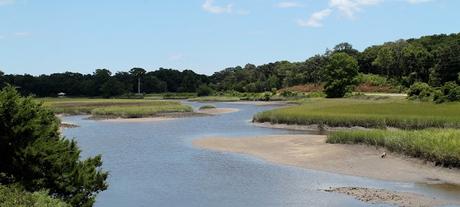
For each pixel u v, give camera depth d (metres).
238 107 118.31
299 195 23.86
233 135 52.94
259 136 49.69
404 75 158.00
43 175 15.22
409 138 32.25
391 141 33.53
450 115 55.28
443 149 28.69
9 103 15.27
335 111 66.44
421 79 149.50
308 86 175.75
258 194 24.25
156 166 32.59
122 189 25.59
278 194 24.19
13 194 12.87
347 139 38.56
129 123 72.38
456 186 25.27
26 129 15.23
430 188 24.92
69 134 55.41
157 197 23.84
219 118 81.12
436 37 193.38
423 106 71.38
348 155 34.41
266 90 197.88
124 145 44.38
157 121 76.00
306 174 29.39
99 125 68.94
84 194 16.19
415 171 28.86
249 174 29.59
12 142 15.12
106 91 190.38
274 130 58.41
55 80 193.62
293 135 49.12
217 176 29.03
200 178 28.42
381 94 121.75
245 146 42.16
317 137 45.41
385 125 53.75
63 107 101.12
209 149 41.03
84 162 17.09
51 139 16.16
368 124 54.97
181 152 39.44
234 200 23.08
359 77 134.75
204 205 22.23
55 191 15.49
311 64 191.00
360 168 30.55
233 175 29.33
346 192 24.19
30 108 15.70
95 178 16.81
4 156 15.20
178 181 27.59
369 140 36.41
